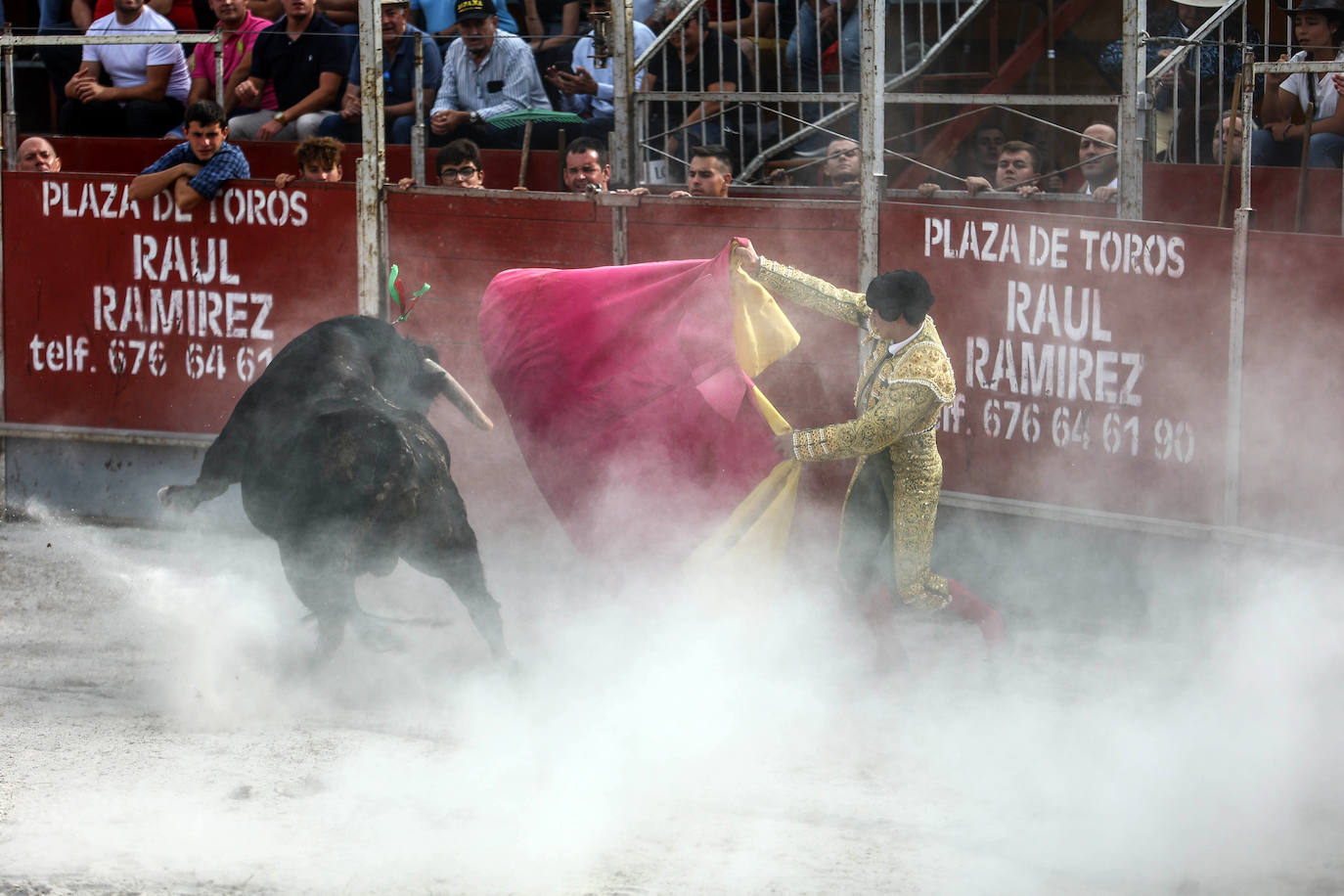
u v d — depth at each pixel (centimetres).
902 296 1488
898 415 1494
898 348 1517
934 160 2652
